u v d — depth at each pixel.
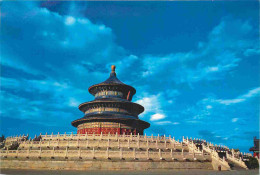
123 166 40.22
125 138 49.91
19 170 39.81
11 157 43.66
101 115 67.62
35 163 42.09
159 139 52.06
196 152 45.44
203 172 36.28
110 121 65.94
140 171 37.94
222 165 40.16
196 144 52.41
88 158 41.06
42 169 41.19
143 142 46.38
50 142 48.00
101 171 37.97
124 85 76.06
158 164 40.72
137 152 41.38
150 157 41.19
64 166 41.00
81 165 40.62
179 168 40.78
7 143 59.78
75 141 46.75
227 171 37.47
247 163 42.19
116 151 41.28
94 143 46.16
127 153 41.22
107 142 46.00
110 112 69.88
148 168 40.22
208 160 42.41
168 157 41.53
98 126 65.38
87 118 66.06
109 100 69.44
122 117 65.88
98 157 41.03
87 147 45.72
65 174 34.31
